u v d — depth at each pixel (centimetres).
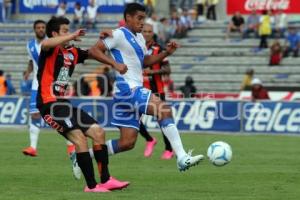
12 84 8819
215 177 3556
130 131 3288
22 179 3447
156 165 4122
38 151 4916
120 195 2909
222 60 9038
